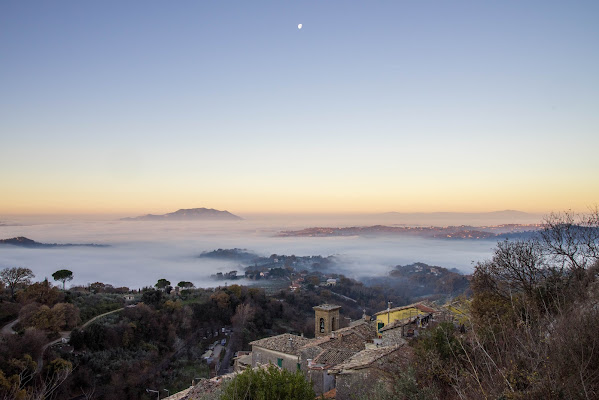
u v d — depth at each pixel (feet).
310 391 39.73
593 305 34.91
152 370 169.99
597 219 65.31
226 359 199.62
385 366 50.19
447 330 49.24
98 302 222.48
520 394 25.34
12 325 165.58
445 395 38.14
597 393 23.70
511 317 42.47
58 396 124.26
